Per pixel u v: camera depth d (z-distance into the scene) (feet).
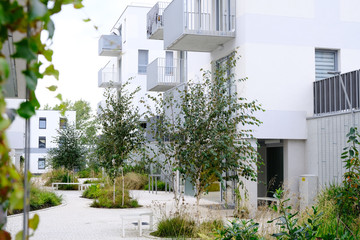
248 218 35.78
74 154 96.84
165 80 73.67
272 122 46.65
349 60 49.67
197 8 60.03
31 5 4.00
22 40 4.17
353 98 41.29
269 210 28.27
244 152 35.88
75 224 40.60
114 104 57.31
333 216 26.81
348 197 22.11
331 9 49.21
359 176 22.48
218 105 35.32
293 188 46.68
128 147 56.59
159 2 69.67
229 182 51.13
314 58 48.52
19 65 12.08
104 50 98.89
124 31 101.14
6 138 3.85
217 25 55.42
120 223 41.24
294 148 47.57
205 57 57.21
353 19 49.85
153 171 83.05
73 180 94.58
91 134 127.95
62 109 5.83
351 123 40.40
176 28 50.70
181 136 36.14
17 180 4.26
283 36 47.78
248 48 46.93
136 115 57.16
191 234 29.78
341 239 17.15
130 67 98.68
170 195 70.44
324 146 44.37
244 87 46.65
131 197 58.75
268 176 56.90
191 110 35.86
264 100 46.83
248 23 47.01
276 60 47.47
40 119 159.53
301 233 16.28
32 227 4.61
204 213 36.63
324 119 44.52
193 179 34.96
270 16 47.55
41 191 59.52
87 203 61.16
